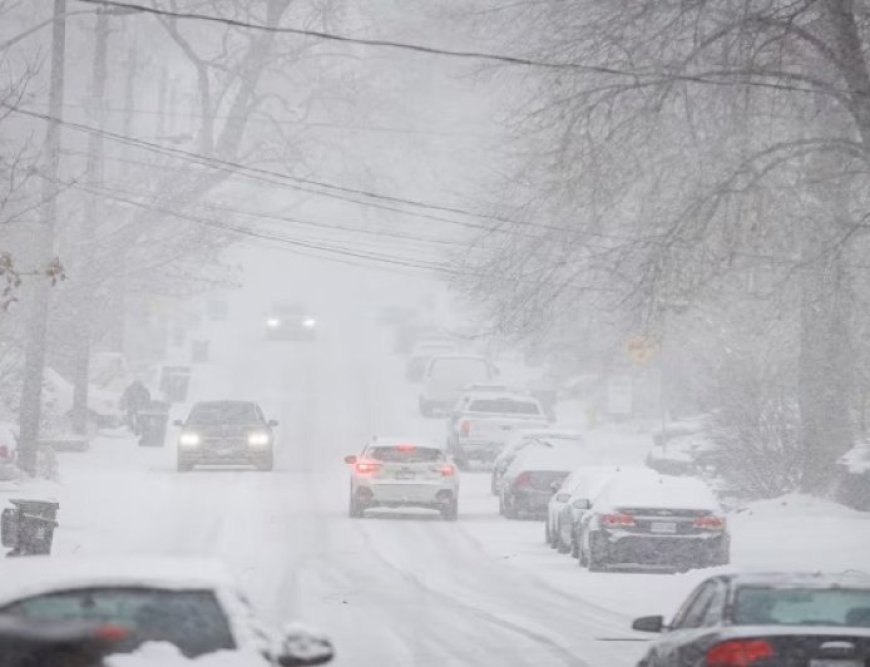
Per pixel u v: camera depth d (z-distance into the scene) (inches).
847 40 3383.4
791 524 4254.4
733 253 3447.3
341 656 2151.8
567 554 3705.7
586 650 2239.2
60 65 4822.8
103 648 561.9
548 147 3848.4
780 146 3415.4
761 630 1312.7
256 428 5580.7
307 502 4749.0
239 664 1050.7
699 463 5733.3
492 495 5329.7
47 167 4820.4
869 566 3358.8
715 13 3538.4
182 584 1097.4
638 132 3440.0
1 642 550.6
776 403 5054.1
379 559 3540.8
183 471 5580.7
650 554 3282.5
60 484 4904.0
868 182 3777.1
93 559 1175.0
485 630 2456.9
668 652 1422.2
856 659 1293.1
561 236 3826.3
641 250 3772.1
